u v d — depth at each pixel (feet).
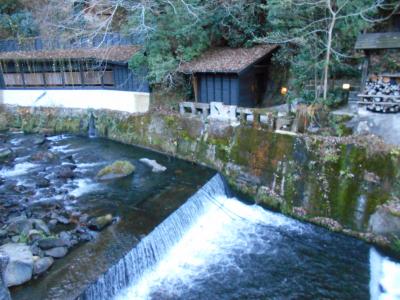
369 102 37.60
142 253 30.14
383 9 45.14
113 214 36.19
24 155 57.00
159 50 56.95
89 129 69.05
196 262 32.14
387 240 32.32
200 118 52.01
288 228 37.47
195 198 39.86
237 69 49.88
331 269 30.96
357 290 28.40
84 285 24.73
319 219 36.94
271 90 59.77
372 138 35.17
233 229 37.68
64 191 42.37
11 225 31.86
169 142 55.77
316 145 37.76
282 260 32.30
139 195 40.93
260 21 59.47
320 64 46.11
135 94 63.31
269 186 41.52
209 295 27.91
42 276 26.07
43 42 74.64
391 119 35.58
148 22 56.03
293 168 39.37
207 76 55.93
